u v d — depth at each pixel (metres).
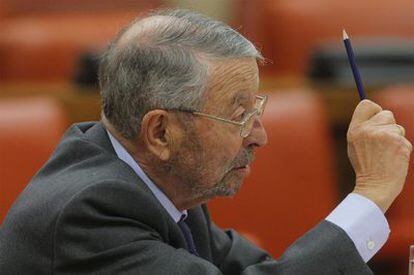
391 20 8.96
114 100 3.81
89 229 3.66
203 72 3.71
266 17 9.19
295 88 7.39
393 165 3.87
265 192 6.42
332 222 3.82
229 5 9.88
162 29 3.77
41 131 5.86
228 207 6.34
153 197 3.79
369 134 3.90
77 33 8.73
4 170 5.77
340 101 7.36
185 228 4.14
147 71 3.72
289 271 3.71
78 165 3.87
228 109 3.76
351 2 9.00
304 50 8.99
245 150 3.89
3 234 3.80
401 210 6.61
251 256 4.58
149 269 3.63
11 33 8.93
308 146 6.48
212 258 4.50
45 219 3.69
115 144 3.91
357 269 3.75
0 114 5.84
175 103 3.72
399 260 6.68
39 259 3.69
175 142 3.78
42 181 3.88
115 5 10.28
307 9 9.04
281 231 6.44
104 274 3.63
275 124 6.46
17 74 8.66
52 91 7.30
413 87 6.91
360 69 7.48
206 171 3.84
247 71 3.78
